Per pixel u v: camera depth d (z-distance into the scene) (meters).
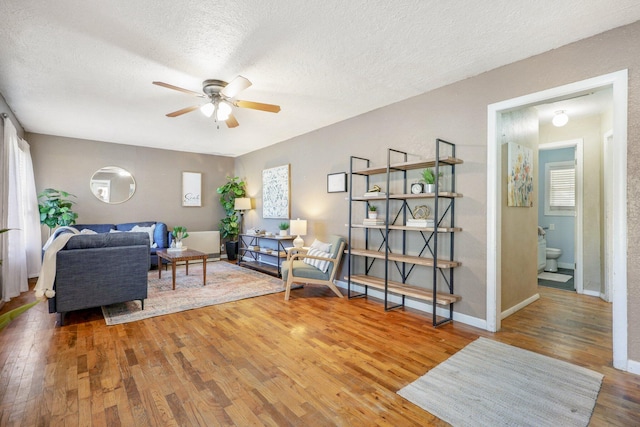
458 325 2.93
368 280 3.63
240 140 5.66
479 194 2.90
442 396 1.79
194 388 1.86
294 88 3.25
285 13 1.99
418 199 3.44
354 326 2.88
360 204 4.13
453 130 3.10
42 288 2.69
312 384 1.91
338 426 1.55
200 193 6.91
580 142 4.13
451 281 3.08
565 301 3.75
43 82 3.04
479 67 2.76
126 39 2.29
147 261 3.31
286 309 3.38
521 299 3.50
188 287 4.26
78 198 5.48
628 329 2.08
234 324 2.92
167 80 3.00
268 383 1.92
